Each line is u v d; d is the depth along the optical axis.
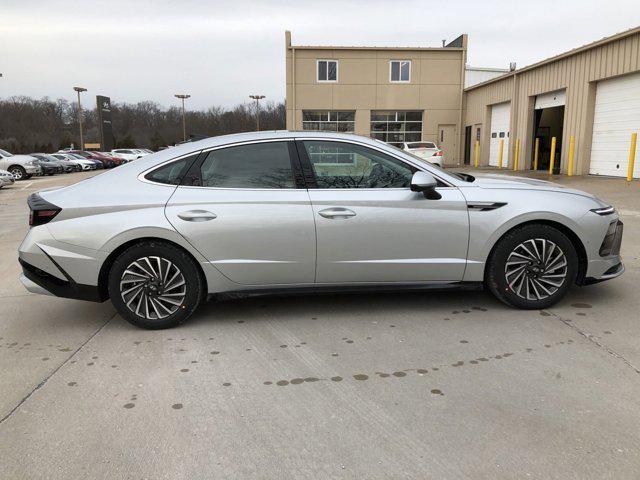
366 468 2.31
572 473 2.24
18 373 3.34
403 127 30.44
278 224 3.97
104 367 3.41
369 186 4.09
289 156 4.09
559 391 2.95
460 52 29.58
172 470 2.33
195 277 4.03
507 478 2.22
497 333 3.82
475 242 4.10
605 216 4.21
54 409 2.87
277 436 2.58
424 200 4.05
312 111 30.05
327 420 2.71
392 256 4.08
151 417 2.77
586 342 3.62
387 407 2.83
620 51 15.42
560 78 18.88
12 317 4.49
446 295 4.77
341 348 3.64
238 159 4.09
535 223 4.16
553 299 4.24
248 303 4.69
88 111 86.19
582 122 17.48
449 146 30.44
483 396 2.92
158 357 3.56
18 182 24.38
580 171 17.64
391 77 29.77
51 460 2.41
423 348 3.61
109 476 2.29
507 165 24.47
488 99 26.23
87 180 4.18
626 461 2.31
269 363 3.43
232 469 2.33
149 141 84.94
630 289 4.80
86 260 3.93
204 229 3.94
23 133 81.75
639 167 15.06
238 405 2.88
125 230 3.89
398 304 4.55
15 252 7.43
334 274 4.09
